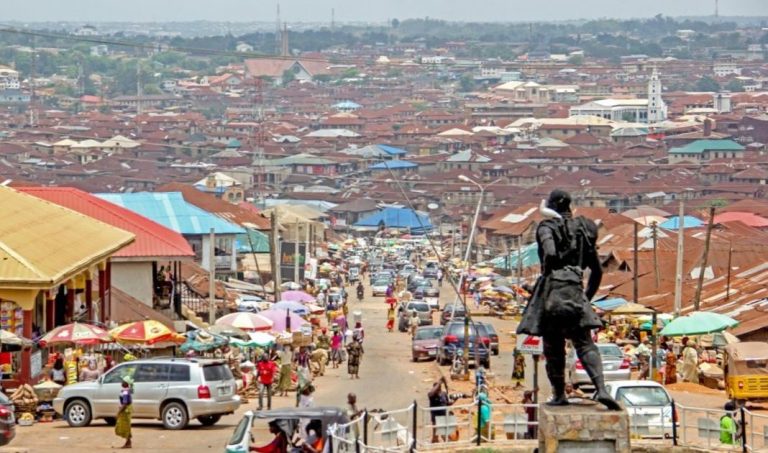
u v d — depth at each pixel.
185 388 71.62
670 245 187.38
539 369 111.00
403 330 159.88
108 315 109.88
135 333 88.00
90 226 104.50
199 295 142.50
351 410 66.25
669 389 93.56
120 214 128.50
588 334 45.94
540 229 45.91
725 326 98.88
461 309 156.62
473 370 107.75
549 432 44.44
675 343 109.94
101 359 86.06
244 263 198.62
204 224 178.75
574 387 79.62
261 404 80.88
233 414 79.50
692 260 170.75
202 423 74.12
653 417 62.69
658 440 60.22
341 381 101.19
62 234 98.19
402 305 173.75
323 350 109.50
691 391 92.38
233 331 102.12
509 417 62.06
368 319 180.00
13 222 94.88
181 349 95.38
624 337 123.50
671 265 170.88
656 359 97.44
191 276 158.00
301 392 76.69
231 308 145.12
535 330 45.91
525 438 60.03
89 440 67.94
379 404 84.81
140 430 71.62
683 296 149.00
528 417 60.94
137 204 181.12
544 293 45.78
